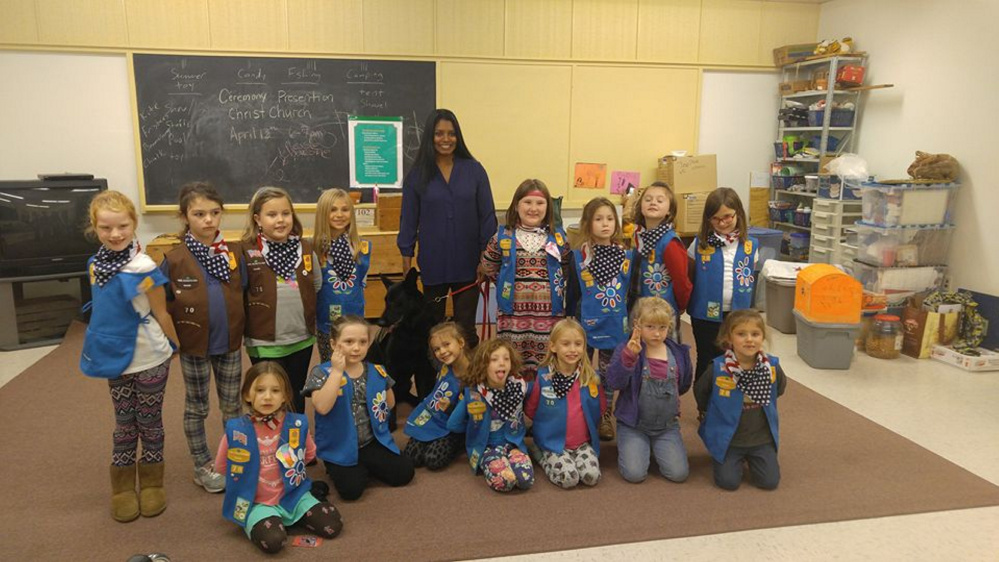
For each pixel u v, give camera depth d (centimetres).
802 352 429
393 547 221
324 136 519
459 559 215
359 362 266
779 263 498
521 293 301
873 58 528
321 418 257
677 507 248
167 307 247
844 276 409
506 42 534
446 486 264
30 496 254
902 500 255
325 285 295
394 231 496
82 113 480
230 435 220
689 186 551
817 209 529
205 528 232
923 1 479
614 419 321
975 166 445
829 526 238
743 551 222
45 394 361
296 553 216
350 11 505
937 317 429
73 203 449
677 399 273
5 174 475
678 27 562
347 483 250
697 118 581
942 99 469
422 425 281
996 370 410
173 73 485
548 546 222
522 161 557
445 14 520
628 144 573
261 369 220
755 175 605
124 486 240
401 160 536
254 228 270
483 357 263
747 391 255
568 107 555
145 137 489
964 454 296
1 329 441
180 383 380
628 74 561
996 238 433
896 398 364
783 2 577
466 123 541
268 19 493
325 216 290
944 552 223
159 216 505
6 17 455
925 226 451
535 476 272
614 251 296
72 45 467
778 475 261
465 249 335
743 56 580
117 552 217
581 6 541
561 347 261
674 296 303
